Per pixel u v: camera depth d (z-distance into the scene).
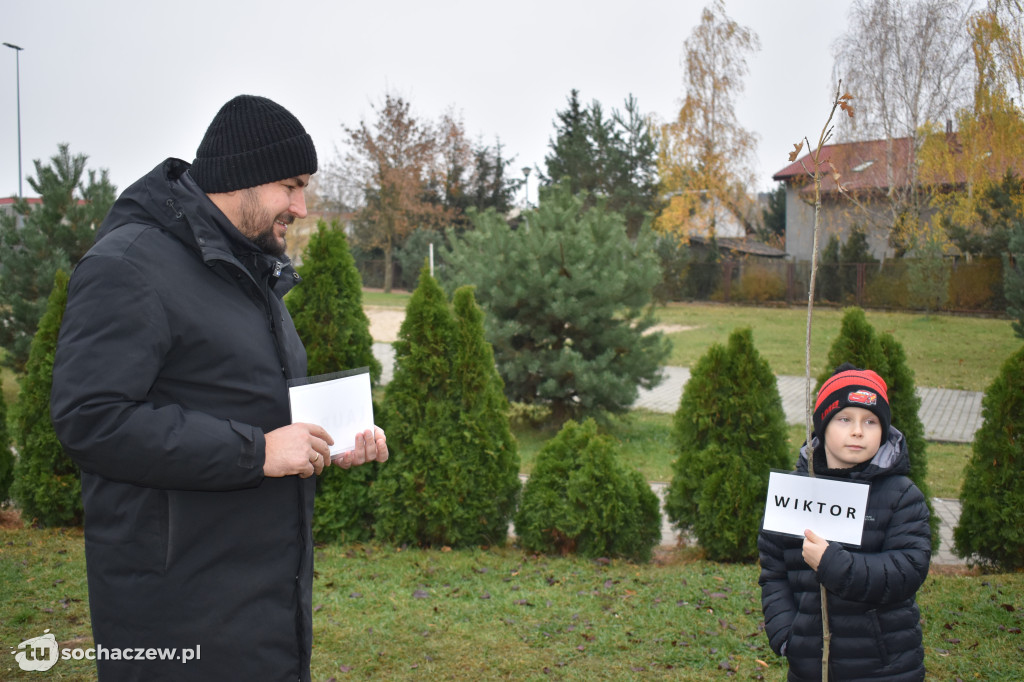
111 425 1.61
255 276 2.02
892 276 28.30
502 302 10.37
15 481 6.24
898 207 27.56
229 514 1.83
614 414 10.86
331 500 5.85
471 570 5.25
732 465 5.61
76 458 1.64
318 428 1.88
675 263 31.98
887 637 2.37
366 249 44.97
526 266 10.30
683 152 34.53
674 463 5.96
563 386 10.52
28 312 12.06
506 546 6.02
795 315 27.70
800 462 2.66
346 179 43.69
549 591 4.82
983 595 4.67
